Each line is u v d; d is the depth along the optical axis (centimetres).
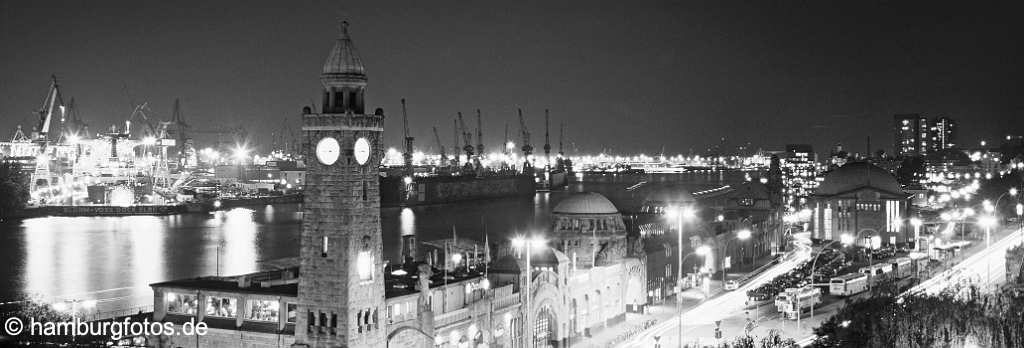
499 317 19550
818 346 19200
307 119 15762
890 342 18488
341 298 15538
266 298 16300
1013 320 18875
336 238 15600
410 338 16788
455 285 18475
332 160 15638
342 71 15812
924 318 18975
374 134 15900
